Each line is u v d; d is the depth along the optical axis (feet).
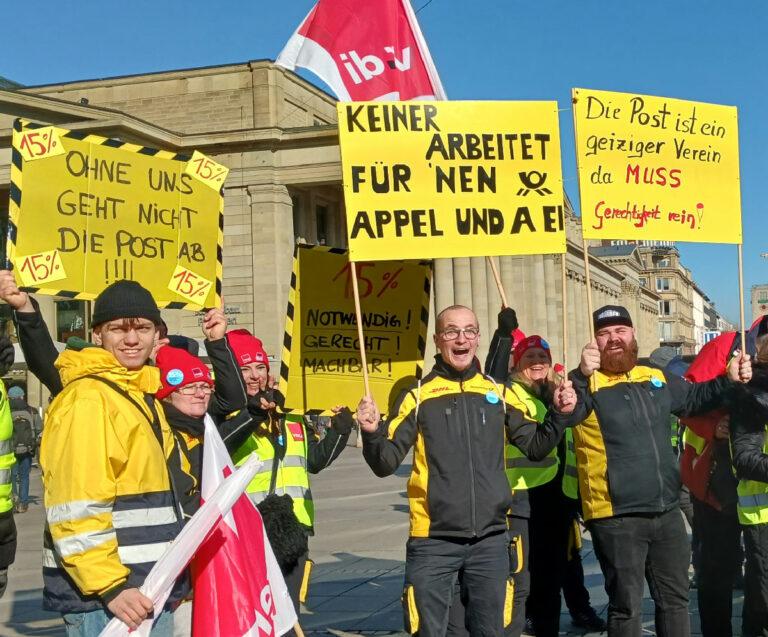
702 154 21.09
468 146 19.80
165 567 13.82
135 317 15.11
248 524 15.56
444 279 184.34
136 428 14.12
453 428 18.01
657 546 19.16
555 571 23.02
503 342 20.97
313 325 22.12
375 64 28.99
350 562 35.22
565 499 22.97
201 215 19.86
